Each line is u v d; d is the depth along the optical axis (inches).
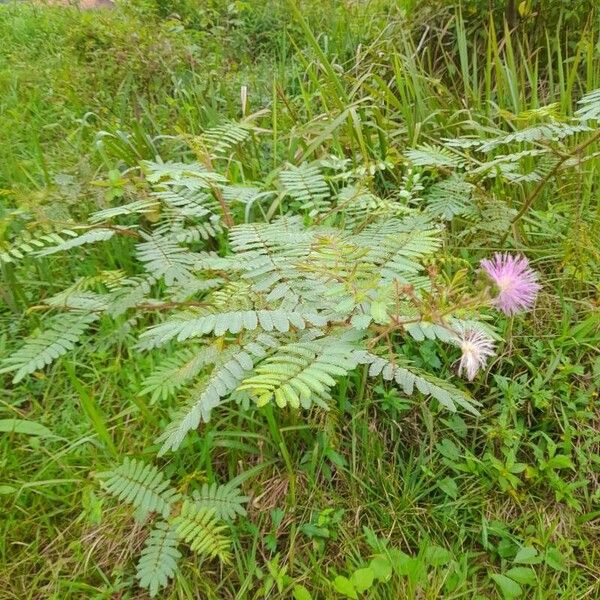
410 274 64.9
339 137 108.9
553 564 63.7
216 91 137.9
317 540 66.4
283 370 47.8
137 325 86.8
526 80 127.8
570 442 72.2
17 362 73.4
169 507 62.3
